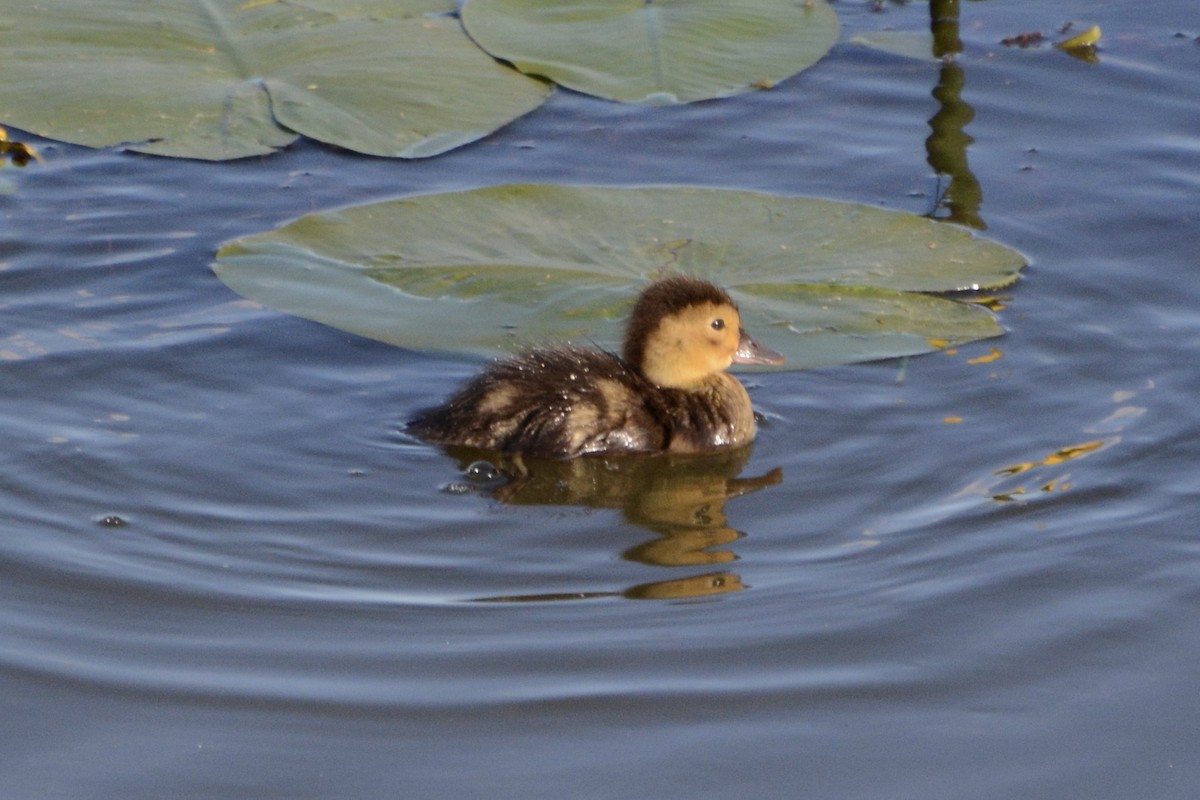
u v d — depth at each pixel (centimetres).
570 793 834
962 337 1244
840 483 1113
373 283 1296
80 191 1461
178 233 1404
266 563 1016
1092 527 1051
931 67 1703
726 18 1753
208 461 1120
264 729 877
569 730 877
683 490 1121
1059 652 941
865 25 1803
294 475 1113
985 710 898
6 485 1079
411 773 848
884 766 857
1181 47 1728
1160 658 936
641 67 1652
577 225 1384
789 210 1405
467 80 1627
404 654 934
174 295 1316
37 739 868
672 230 1379
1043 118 1602
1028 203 1457
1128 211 1439
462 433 1155
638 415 1181
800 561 1027
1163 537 1040
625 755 861
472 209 1399
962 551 1031
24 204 1438
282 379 1221
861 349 1231
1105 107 1616
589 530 1066
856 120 1606
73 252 1366
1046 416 1175
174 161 1511
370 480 1113
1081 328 1278
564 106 1634
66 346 1239
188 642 941
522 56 1673
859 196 1472
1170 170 1501
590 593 995
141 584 990
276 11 1745
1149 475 1102
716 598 989
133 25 1691
